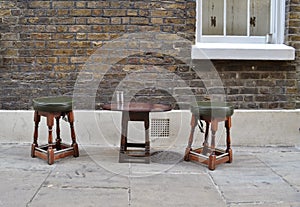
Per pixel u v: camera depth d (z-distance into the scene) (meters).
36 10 3.77
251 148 3.86
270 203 2.43
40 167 3.12
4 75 3.83
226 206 2.38
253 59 3.80
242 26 4.03
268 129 3.92
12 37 3.79
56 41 3.81
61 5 3.77
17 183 2.73
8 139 3.88
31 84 3.85
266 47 3.83
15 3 3.76
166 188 2.68
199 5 3.95
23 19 3.78
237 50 3.77
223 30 4.02
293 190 2.66
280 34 3.99
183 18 3.83
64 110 3.26
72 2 3.77
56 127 3.56
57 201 2.41
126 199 2.46
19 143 3.87
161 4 3.80
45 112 3.24
